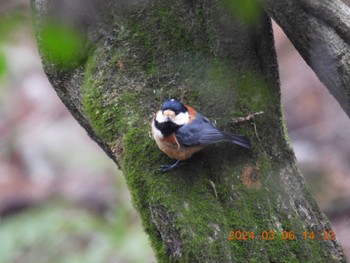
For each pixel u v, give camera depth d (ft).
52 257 51.90
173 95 30.04
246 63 29.89
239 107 29.71
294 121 65.72
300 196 29.45
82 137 69.46
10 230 54.54
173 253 27.07
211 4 29.60
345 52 26.84
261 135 29.63
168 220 27.14
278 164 29.66
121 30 30.83
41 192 61.62
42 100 74.64
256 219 28.09
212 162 28.91
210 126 28.37
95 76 30.83
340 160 59.67
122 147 29.32
